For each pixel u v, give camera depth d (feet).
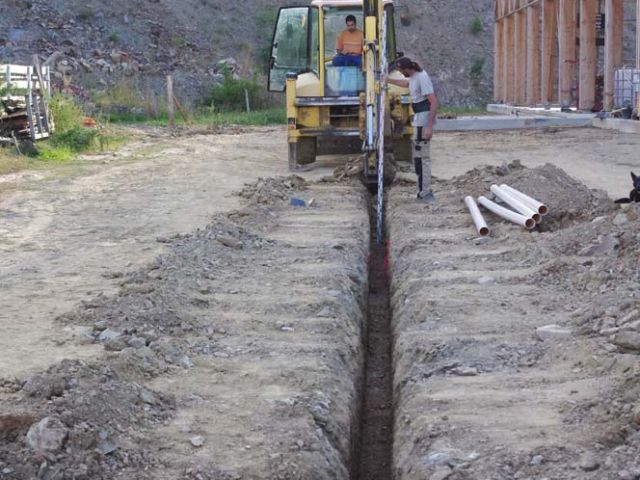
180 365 25.13
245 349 26.63
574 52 102.89
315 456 20.66
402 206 46.57
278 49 67.62
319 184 55.47
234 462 19.85
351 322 30.30
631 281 29.81
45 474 18.28
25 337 27.12
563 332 26.48
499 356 25.53
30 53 146.10
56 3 159.63
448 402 22.80
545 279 31.96
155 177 59.41
